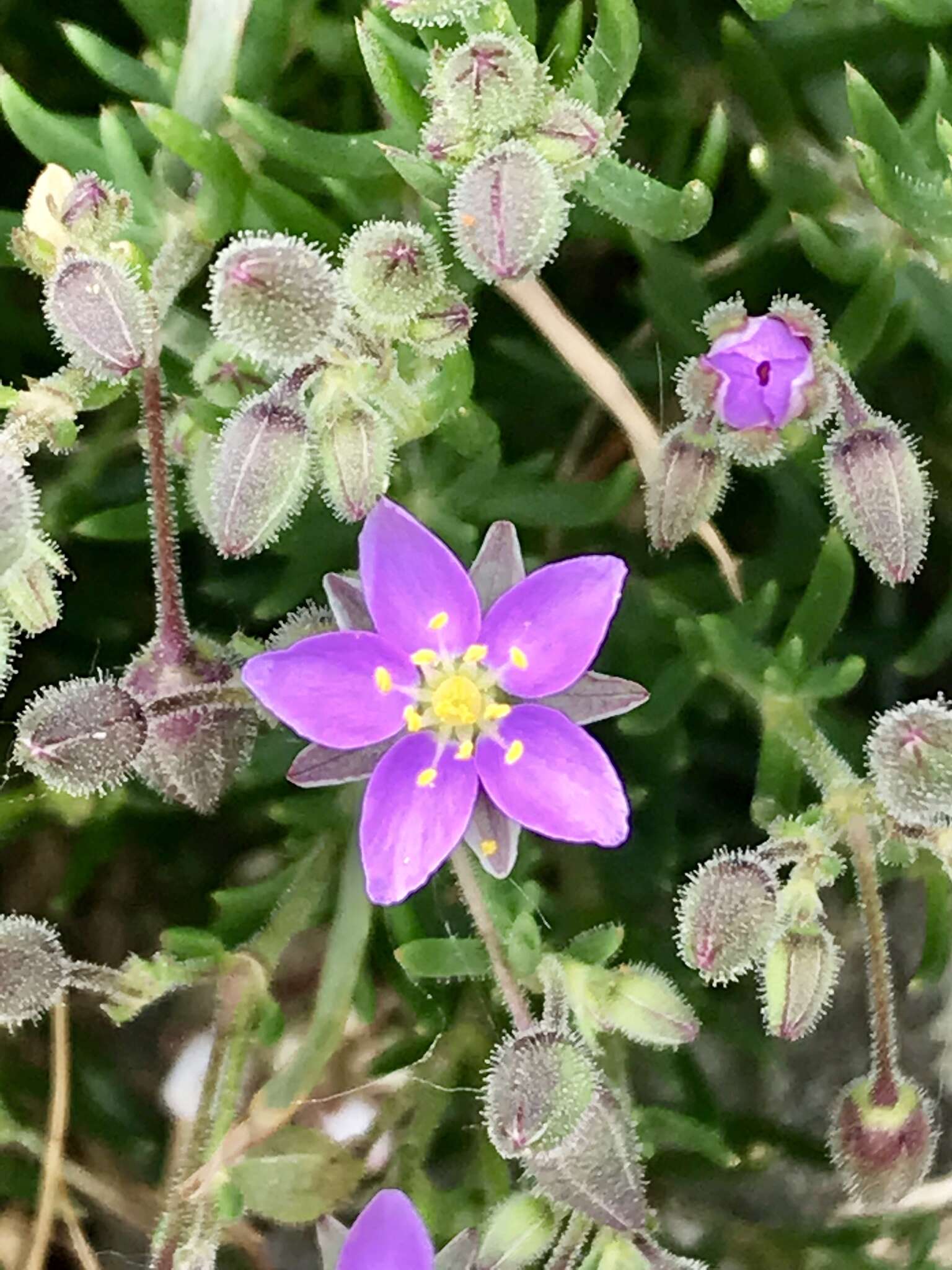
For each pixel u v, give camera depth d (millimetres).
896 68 59
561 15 54
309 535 56
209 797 47
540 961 46
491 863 46
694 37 59
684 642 54
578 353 54
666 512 49
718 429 48
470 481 55
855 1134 46
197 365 48
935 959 53
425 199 49
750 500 61
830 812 47
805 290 60
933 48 53
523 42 45
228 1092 48
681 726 59
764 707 51
